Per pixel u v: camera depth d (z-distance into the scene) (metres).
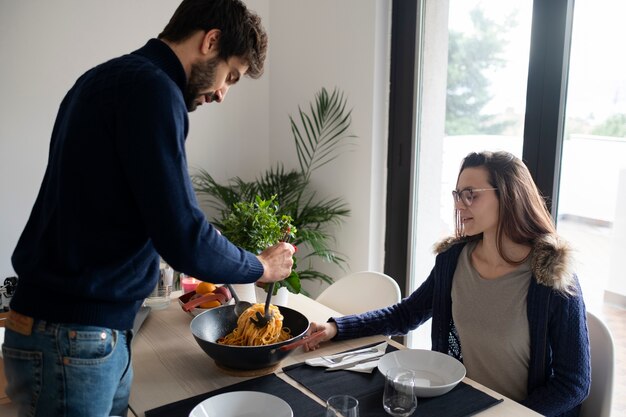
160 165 1.03
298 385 1.36
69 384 1.08
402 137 2.84
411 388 1.15
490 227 1.59
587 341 1.46
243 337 1.46
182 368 1.45
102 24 3.06
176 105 1.06
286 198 3.35
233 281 1.19
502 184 1.55
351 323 1.67
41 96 2.96
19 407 1.13
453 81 2.61
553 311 1.47
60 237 1.06
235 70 1.26
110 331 1.11
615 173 2.09
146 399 1.29
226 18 1.17
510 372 1.55
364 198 2.97
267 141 3.69
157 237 1.05
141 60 1.10
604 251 2.16
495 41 2.39
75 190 1.06
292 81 3.41
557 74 2.13
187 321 1.81
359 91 2.92
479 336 1.58
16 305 1.10
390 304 2.08
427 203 2.82
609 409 1.51
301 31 3.29
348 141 3.04
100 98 1.05
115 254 1.08
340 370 1.43
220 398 1.21
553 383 1.45
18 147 2.94
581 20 2.07
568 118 2.16
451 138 2.65
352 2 2.90
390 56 2.85
